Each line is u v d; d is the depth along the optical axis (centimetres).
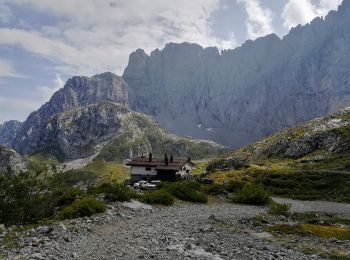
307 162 17625
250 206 6469
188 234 2953
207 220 4041
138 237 2703
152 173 12838
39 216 3625
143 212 4500
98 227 3244
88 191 5884
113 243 2455
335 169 13962
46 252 2130
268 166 17475
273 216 4697
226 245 2520
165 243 2458
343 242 2889
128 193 5569
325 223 4106
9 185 3512
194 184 8425
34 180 3634
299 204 7756
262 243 2720
